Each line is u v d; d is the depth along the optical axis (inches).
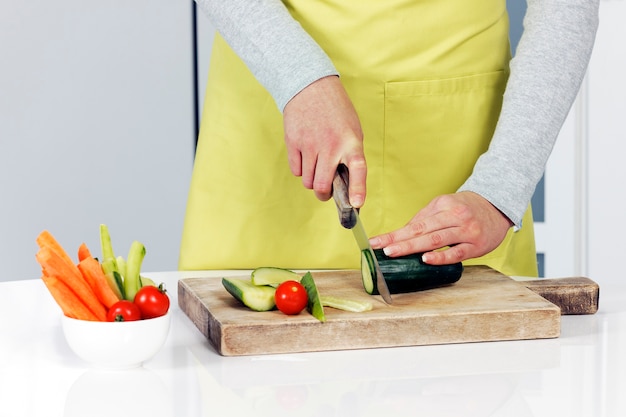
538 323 47.8
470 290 51.7
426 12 61.0
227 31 55.7
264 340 45.2
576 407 37.7
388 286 50.4
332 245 64.1
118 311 41.9
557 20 57.7
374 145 63.1
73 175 94.0
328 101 51.6
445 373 42.3
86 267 42.9
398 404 38.1
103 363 41.9
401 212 64.3
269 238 64.4
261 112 63.1
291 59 52.8
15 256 94.8
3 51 91.9
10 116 92.8
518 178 54.9
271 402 38.3
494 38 63.2
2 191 93.9
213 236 64.5
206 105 65.6
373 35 61.0
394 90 61.9
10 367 42.5
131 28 92.7
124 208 95.1
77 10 92.0
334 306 48.3
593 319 52.1
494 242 53.9
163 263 96.2
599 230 107.8
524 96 56.6
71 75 92.7
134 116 93.9
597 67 105.3
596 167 107.0
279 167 63.5
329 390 39.9
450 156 63.4
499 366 43.3
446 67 61.9
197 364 43.6
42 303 53.7
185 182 95.3
